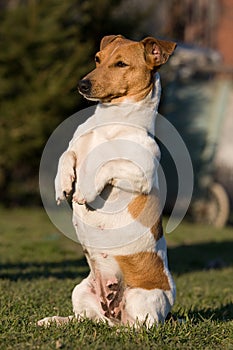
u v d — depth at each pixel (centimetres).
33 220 2283
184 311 967
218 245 2023
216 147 2522
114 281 791
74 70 2273
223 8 3266
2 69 2308
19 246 1758
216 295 1207
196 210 2506
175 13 2911
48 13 2286
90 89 790
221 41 3272
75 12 2319
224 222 2469
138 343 746
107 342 747
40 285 1209
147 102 799
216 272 1572
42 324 813
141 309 778
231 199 2702
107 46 827
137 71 795
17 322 830
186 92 2572
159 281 798
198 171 2497
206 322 864
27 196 2528
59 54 2320
